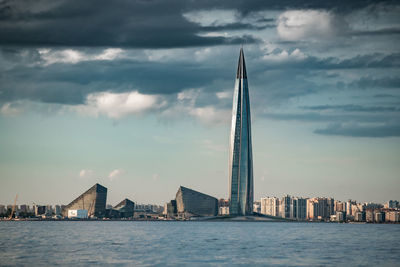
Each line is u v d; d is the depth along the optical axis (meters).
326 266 182.12
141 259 195.25
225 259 197.12
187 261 190.38
